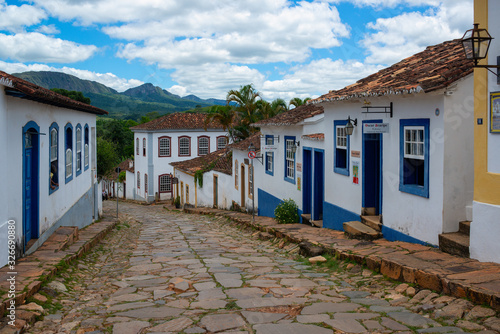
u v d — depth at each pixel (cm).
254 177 2019
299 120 1391
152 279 805
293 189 1516
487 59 654
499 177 630
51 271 758
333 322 518
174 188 3709
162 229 1805
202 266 910
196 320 545
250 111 3112
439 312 521
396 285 658
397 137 886
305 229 1258
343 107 1128
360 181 1052
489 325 465
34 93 796
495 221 637
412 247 795
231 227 1777
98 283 797
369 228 991
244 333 495
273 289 691
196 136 4247
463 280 565
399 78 900
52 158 1132
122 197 5153
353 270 781
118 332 511
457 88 733
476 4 676
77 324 546
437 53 1016
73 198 1415
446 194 749
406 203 864
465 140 749
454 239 717
